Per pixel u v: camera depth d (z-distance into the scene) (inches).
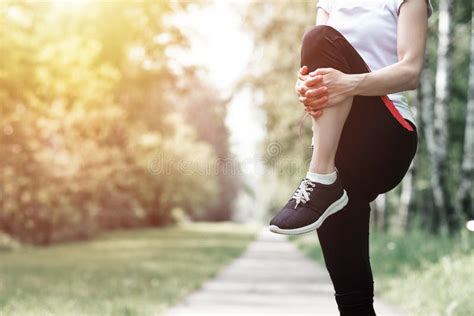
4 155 1162.6
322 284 653.3
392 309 438.3
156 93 1143.6
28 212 1376.7
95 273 736.3
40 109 765.9
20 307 425.4
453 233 835.4
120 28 923.4
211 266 889.5
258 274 787.4
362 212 110.7
